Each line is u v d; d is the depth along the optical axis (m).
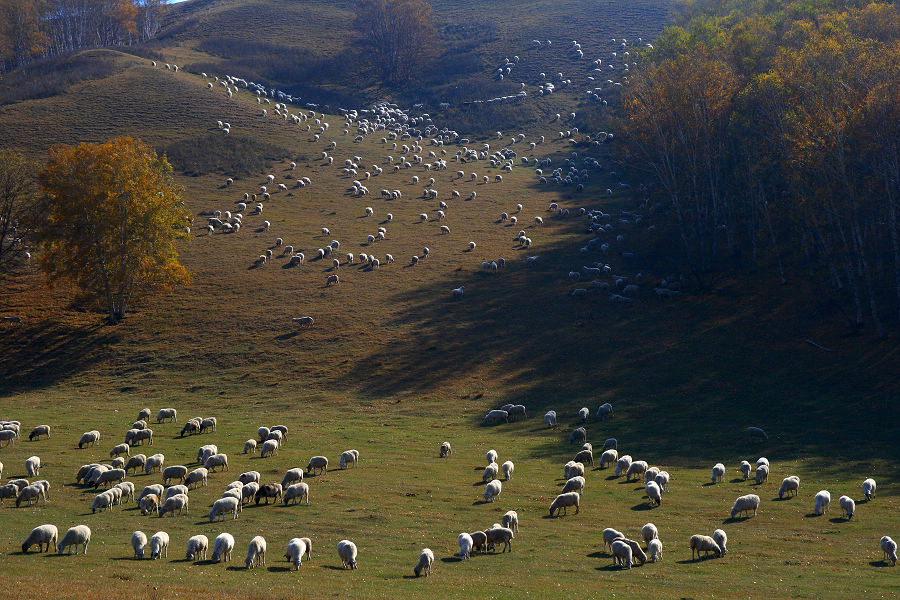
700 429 50.19
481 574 25.03
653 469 38.03
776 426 49.66
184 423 54.72
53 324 76.69
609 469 42.28
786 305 70.31
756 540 29.20
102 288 80.44
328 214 109.75
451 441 49.78
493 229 104.31
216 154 127.50
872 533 30.03
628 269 87.19
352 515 33.00
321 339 72.81
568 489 36.38
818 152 62.41
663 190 110.19
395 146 148.50
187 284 81.75
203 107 148.25
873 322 63.41
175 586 22.48
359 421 55.47
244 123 145.25
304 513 33.34
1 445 47.59
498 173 133.88
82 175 75.75
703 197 88.75
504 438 50.41
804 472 40.44
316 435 51.38
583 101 176.12
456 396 60.75
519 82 192.12
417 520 32.31
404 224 106.56
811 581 24.19
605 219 106.06
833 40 67.88
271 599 21.34
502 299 80.44
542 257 92.94
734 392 56.88
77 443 48.34
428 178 128.75
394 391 62.25
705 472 41.19
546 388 61.09
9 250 85.38
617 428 51.47
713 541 27.27
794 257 80.00
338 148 141.88
